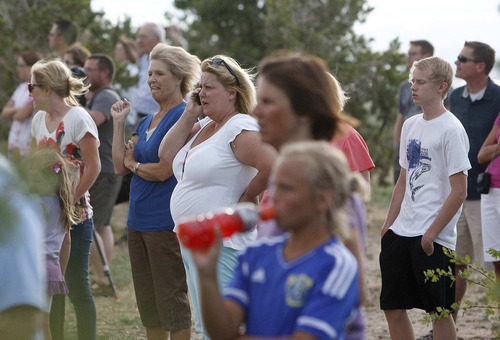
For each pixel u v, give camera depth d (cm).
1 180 368
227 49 2666
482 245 1107
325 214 404
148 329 906
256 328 411
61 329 870
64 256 841
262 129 482
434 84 837
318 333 384
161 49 902
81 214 905
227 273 716
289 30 2527
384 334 1060
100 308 1190
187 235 386
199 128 837
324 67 488
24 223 389
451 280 841
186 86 902
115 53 1894
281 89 470
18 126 1430
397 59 2348
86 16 2150
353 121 496
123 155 910
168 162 827
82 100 1312
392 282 859
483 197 1030
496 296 689
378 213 2077
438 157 838
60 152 909
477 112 1113
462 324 1095
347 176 410
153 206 867
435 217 837
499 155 1018
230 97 750
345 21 2491
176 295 870
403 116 1457
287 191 400
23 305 404
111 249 1388
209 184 736
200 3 2680
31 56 1438
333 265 397
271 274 412
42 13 2050
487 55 1100
